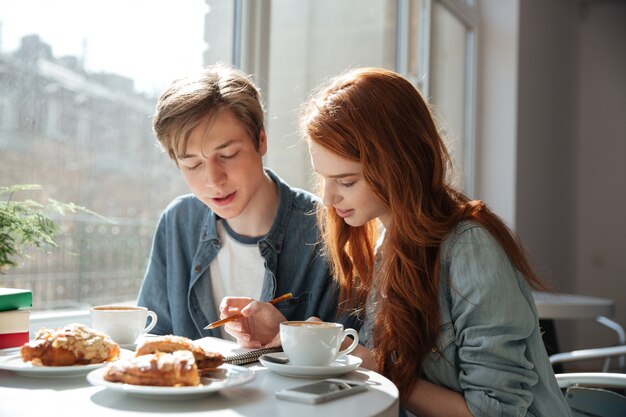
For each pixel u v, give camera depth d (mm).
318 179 1440
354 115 1126
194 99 1277
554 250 4699
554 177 4676
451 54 3760
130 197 1832
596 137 5238
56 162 1625
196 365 853
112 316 1112
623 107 5281
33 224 1327
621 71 5277
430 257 1157
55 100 1615
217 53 2064
